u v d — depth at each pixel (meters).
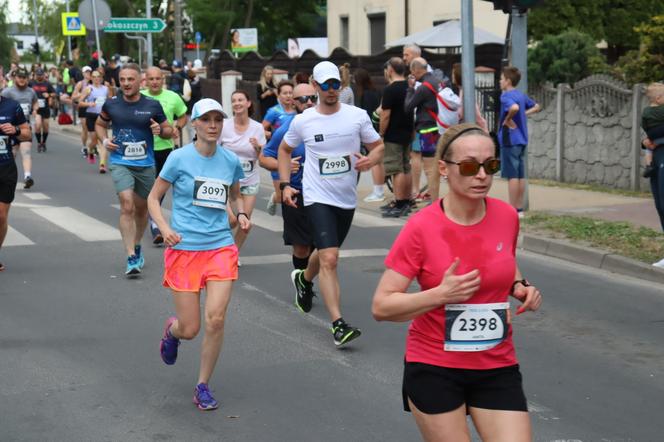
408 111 13.11
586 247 10.18
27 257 10.43
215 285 5.73
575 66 19.88
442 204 3.69
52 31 69.44
